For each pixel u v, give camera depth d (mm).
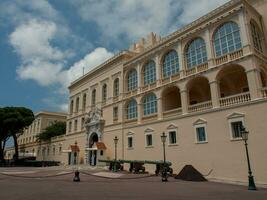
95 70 49719
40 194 13406
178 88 32844
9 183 19234
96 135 46688
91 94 50562
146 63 38031
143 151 34250
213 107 26266
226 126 24500
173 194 14086
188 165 25172
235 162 23078
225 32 27203
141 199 12094
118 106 41469
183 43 31891
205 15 29297
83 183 19578
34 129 93562
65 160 55875
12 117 60750
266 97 21750
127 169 36125
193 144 27469
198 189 16766
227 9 27000
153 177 25750
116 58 43656
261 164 21062
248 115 22828
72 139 54469
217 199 12492
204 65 28516
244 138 19328
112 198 12227
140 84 37688
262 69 25078
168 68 33875
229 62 25547
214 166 24828
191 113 28438
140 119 36281
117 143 39625
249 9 26109
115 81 44094
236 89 29891
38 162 55125
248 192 15781
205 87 32750
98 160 38219
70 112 58156
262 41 26750
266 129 21219
